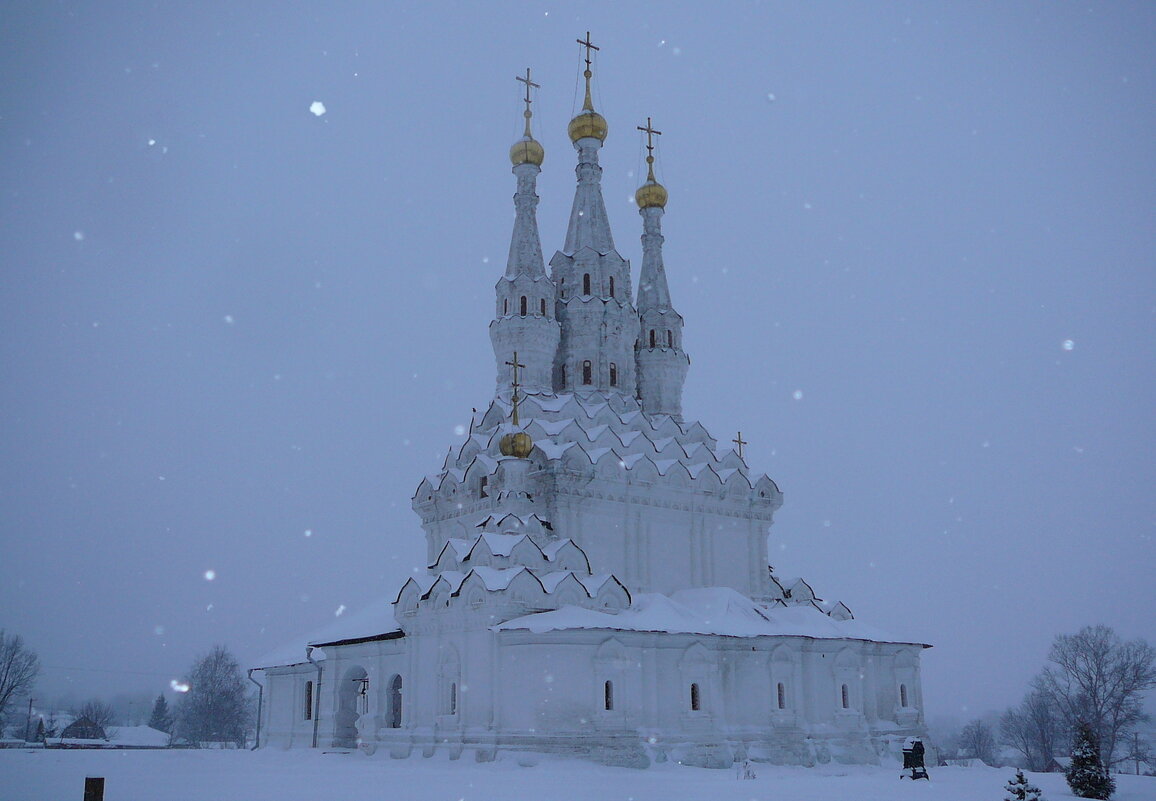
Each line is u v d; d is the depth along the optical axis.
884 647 51.47
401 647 47.78
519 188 59.03
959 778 39.34
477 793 28.94
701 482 52.31
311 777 34.53
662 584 49.88
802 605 52.34
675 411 59.22
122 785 31.45
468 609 42.41
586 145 60.88
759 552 54.31
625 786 31.67
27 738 84.50
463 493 51.09
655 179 62.91
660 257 61.94
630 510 49.72
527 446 48.50
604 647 40.38
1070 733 70.56
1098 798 33.88
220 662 90.06
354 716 53.31
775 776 38.53
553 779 33.69
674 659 43.12
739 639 45.44
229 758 46.16
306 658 55.97
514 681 40.28
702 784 33.12
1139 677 67.00
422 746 43.09
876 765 46.31
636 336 58.75
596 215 59.75
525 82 61.53
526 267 56.75
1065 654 71.12
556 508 47.38
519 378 54.34
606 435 50.78
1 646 79.25
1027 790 28.02
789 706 45.97
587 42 62.50
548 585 42.97
